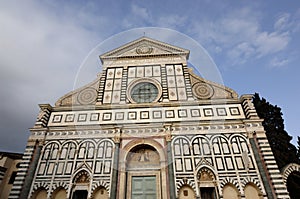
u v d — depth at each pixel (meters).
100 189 16.97
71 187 16.86
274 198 15.39
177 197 16.05
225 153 17.86
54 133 19.61
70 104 21.72
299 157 24.55
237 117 19.66
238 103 20.70
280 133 25.11
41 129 19.61
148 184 17.19
